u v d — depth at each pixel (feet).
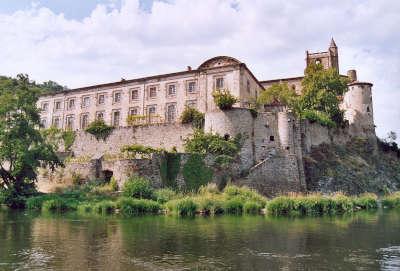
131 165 135.23
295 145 153.99
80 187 142.82
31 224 84.74
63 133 189.78
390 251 56.29
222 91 171.63
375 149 199.52
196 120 164.35
